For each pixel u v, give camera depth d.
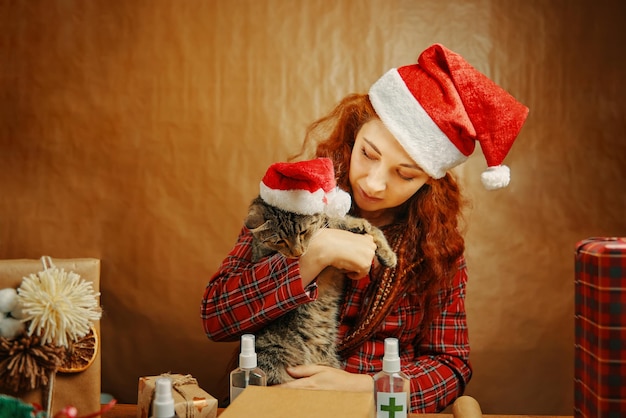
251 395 0.86
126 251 1.86
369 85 1.81
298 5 1.82
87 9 1.83
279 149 1.83
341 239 1.26
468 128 1.26
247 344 1.04
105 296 1.86
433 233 1.45
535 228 1.83
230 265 1.37
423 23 1.80
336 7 1.81
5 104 1.85
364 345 1.43
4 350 0.85
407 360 1.46
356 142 1.42
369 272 1.41
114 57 1.84
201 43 1.83
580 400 0.91
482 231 1.83
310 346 1.35
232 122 1.84
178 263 1.86
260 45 1.83
